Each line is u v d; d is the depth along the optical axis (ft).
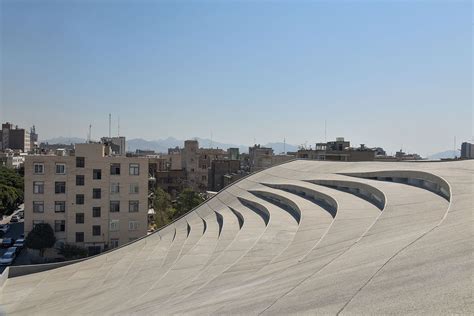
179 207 226.99
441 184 75.77
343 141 309.42
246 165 459.32
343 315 27.66
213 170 367.45
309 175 138.51
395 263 37.04
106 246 182.91
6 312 85.51
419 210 61.52
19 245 183.01
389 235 49.88
